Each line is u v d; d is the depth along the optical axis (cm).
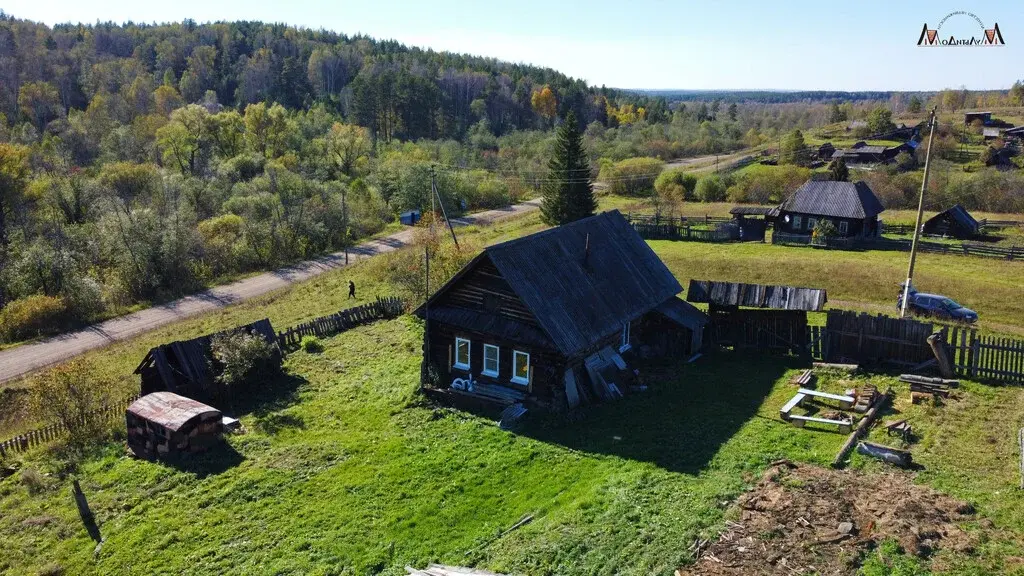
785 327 3297
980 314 4028
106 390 3484
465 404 2919
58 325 5250
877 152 11262
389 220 9456
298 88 17338
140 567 2039
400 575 1866
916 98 18225
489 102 19350
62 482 2597
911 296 4047
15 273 5906
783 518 1781
